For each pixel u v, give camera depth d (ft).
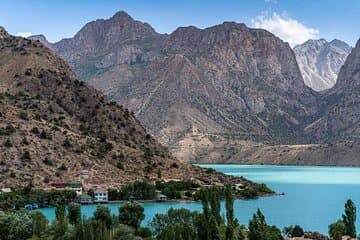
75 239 550.36
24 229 633.20
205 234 559.38
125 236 612.29
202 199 620.08
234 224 611.06
